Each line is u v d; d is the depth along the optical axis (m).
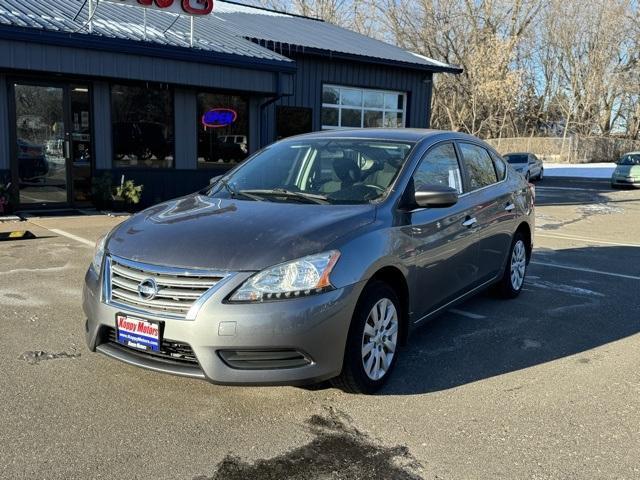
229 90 12.77
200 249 3.42
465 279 5.00
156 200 12.53
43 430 3.28
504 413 3.61
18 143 10.76
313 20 21.92
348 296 3.46
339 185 4.38
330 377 3.46
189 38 12.56
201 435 3.28
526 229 6.37
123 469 2.94
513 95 42.69
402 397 3.79
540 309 5.87
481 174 5.55
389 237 3.86
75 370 4.07
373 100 17.17
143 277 3.41
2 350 4.39
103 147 11.75
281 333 3.24
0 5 11.05
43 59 10.00
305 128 15.53
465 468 3.01
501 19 44.06
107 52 10.68
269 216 3.79
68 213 11.02
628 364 4.45
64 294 5.83
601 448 3.23
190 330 3.24
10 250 7.81
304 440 3.25
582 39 48.66
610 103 50.44
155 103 12.32
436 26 43.00
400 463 3.04
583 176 33.22
